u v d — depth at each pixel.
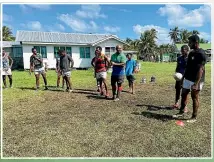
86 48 21.20
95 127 4.75
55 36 21.50
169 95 7.80
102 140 4.16
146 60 40.38
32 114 5.72
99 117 5.36
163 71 17.38
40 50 20.20
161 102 6.73
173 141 4.09
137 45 44.25
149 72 16.48
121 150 3.81
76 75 14.62
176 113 5.58
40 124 4.98
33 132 4.54
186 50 5.52
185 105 5.21
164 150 3.80
